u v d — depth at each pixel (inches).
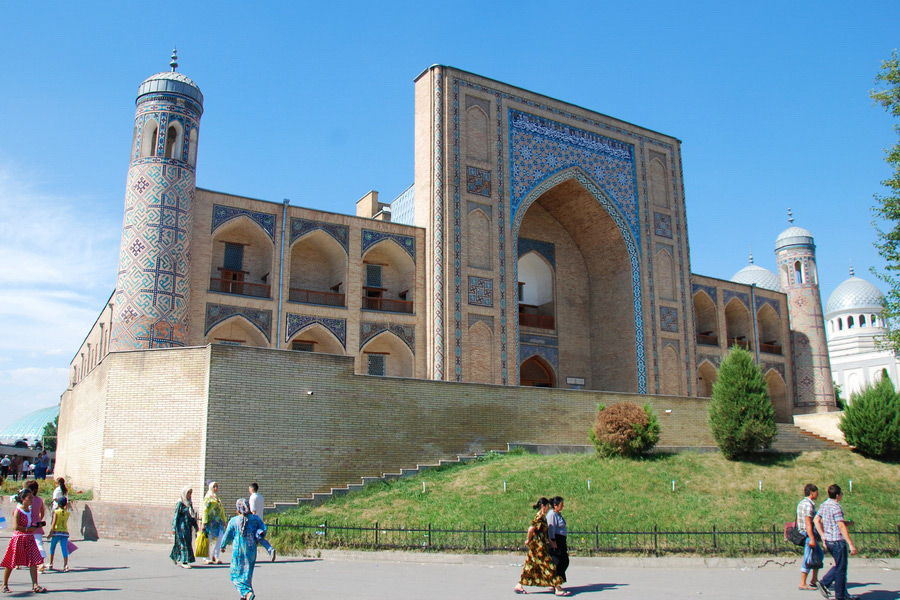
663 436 778.8
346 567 402.6
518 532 432.1
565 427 732.7
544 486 560.7
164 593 318.3
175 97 797.2
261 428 569.0
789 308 1386.6
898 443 646.5
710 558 417.7
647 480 574.2
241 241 879.7
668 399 796.0
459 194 927.7
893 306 594.2
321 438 595.2
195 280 805.2
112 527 544.4
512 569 395.9
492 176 959.6
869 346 1907.0
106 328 1018.7
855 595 332.5
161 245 757.3
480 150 958.4
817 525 326.0
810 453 663.8
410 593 319.9
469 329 901.8
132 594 315.9
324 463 591.8
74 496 601.3
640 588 341.1
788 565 418.0
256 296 840.3
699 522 497.4
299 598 306.2
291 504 558.3
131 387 582.6
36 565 325.1
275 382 583.5
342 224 903.1
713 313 1256.8
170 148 817.5
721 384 657.0
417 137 966.4
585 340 1122.7
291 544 456.1
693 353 1111.0
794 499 555.5
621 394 770.8
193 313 798.5
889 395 668.1
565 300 1119.0
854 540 470.0
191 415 556.7
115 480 569.0
